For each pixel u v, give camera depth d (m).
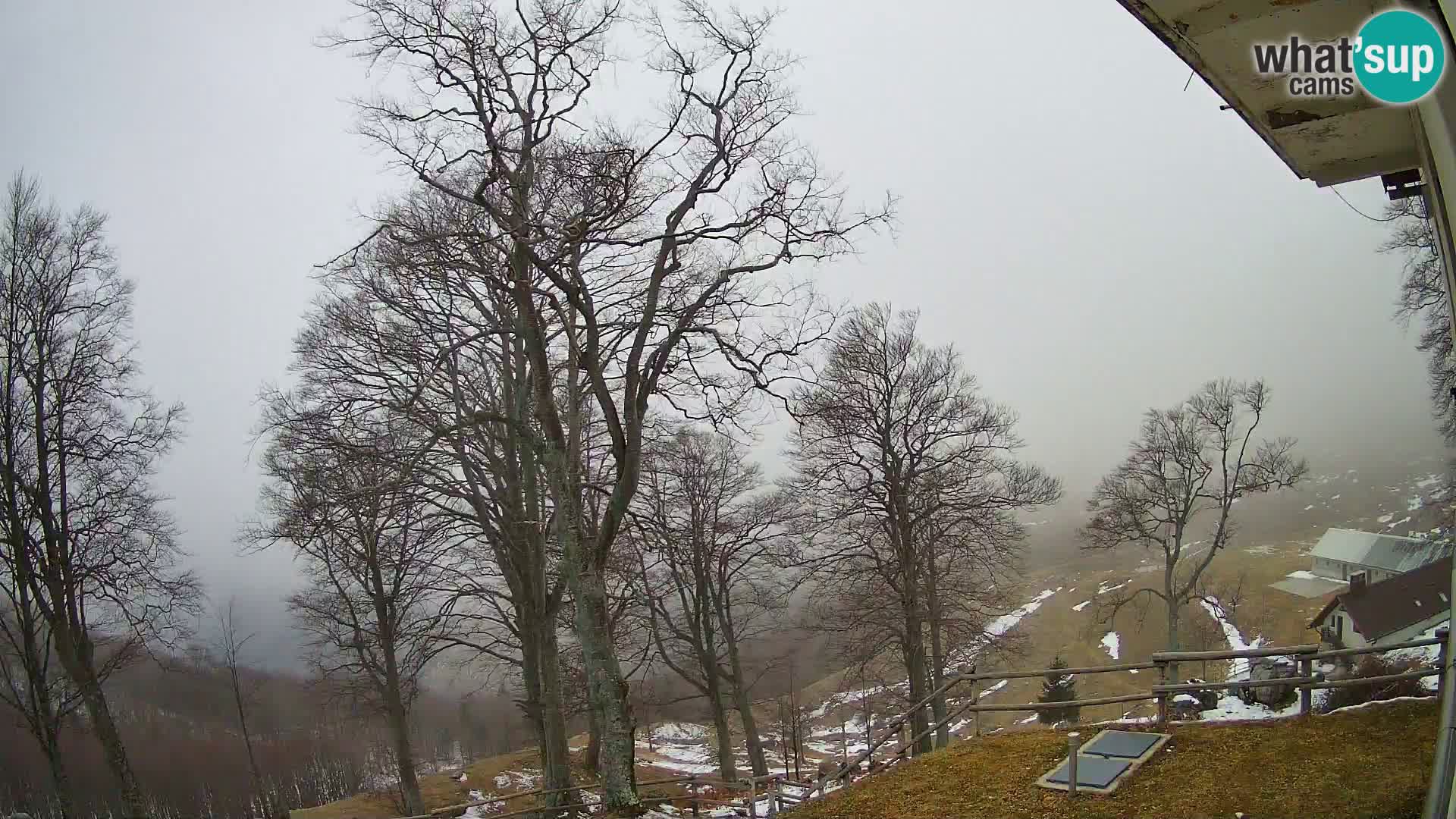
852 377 25.70
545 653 20.84
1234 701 15.27
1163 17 6.56
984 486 26.00
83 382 20.98
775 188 16.02
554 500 16.39
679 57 16.28
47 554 20.02
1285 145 8.65
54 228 21.45
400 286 20.06
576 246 15.84
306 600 28.77
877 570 24.61
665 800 17.88
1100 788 10.94
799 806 14.31
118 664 22.03
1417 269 22.80
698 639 27.19
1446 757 4.88
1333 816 8.71
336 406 18.83
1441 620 25.16
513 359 22.75
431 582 23.47
